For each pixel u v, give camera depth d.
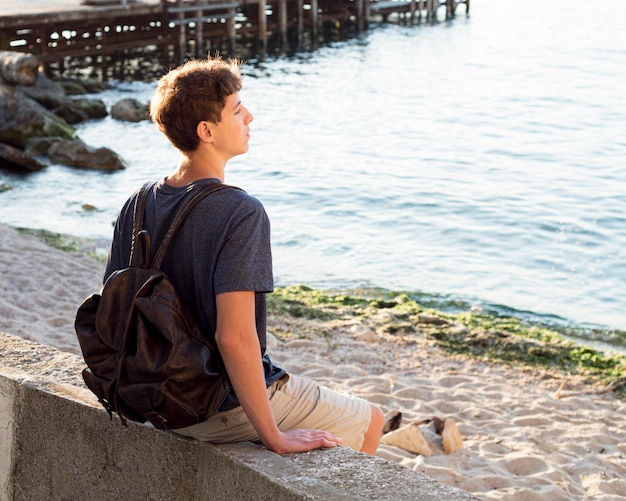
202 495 2.42
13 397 2.77
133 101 20.70
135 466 2.53
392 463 2.36
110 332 2.30
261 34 32.56
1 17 22.64
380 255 11.98
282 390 2.57
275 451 2.36
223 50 31.78
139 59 29.27
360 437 2.72
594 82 27.48
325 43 34.34
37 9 24.62
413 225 13.48
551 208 14.48
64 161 16.36
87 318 2.38
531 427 5.97
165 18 28.67
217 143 2.39
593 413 6.39
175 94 2.34
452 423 5.44
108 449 2.58
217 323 2.24
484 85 26.95
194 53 30.48
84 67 27.67
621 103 24.41
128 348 2.26
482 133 20.72
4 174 15.48
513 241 12.74
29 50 25.16
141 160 17.08
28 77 17.62
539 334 8.33
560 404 6.50
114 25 28.03
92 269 9.35
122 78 26.16
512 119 22.34
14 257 9.29
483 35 37.22
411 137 20.17
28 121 17.14
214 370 2.29
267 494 2.23
